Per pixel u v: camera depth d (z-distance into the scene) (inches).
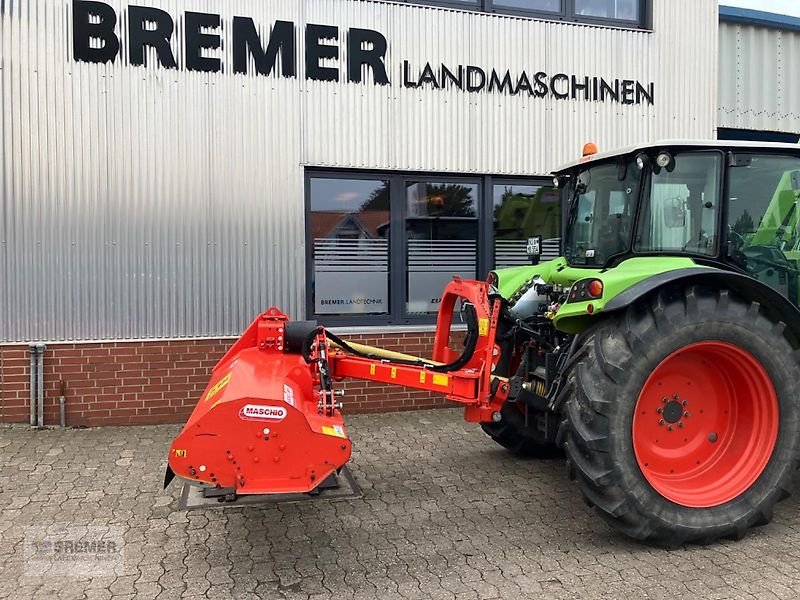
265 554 130.7
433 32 246.1
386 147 242.7
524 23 256.4
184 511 151.8
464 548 133.4
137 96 219.0
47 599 113.0
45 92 212.1
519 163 258.5
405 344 245.8
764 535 139.0
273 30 229.1
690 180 146.8
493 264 260.2
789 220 152.4
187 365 225.8
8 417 215.9
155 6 219.0
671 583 118.3
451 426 226.1
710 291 133.3
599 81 267.1
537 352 166.2
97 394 219.6
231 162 227.5
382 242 247.1
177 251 223.9
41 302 214.5
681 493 134.7
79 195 215.8
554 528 143.3
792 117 329.4
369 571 123.6
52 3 211.5
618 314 134.5
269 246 231.6
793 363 135.8
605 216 163.5
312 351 142.9
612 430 127.2
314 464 118.0
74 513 150.1
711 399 143.0
